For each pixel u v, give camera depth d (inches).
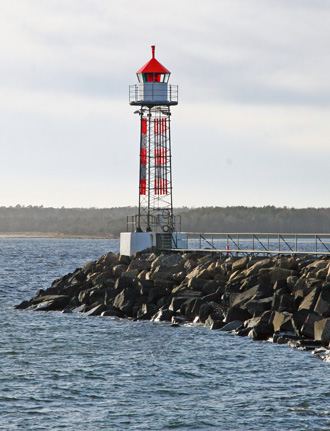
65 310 6653.5
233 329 5280.5
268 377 3998.5
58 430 3211.1
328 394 3663.9
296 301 5177.2
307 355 4466.0
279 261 6058.1
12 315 6510.8
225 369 4200.3
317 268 5649.6
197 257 7377.0
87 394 3742.6
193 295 6008.9
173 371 4192.9
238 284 5900.6
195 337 5118.1
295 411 3422.7
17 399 3656.5
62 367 4325.8
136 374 4143.7
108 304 6505.9
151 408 3503.9
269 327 5007.4
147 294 6363.2
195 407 3508.9
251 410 3447.3
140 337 5206.7
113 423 3299.7
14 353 4756.4
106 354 4687.5
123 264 7834.6
